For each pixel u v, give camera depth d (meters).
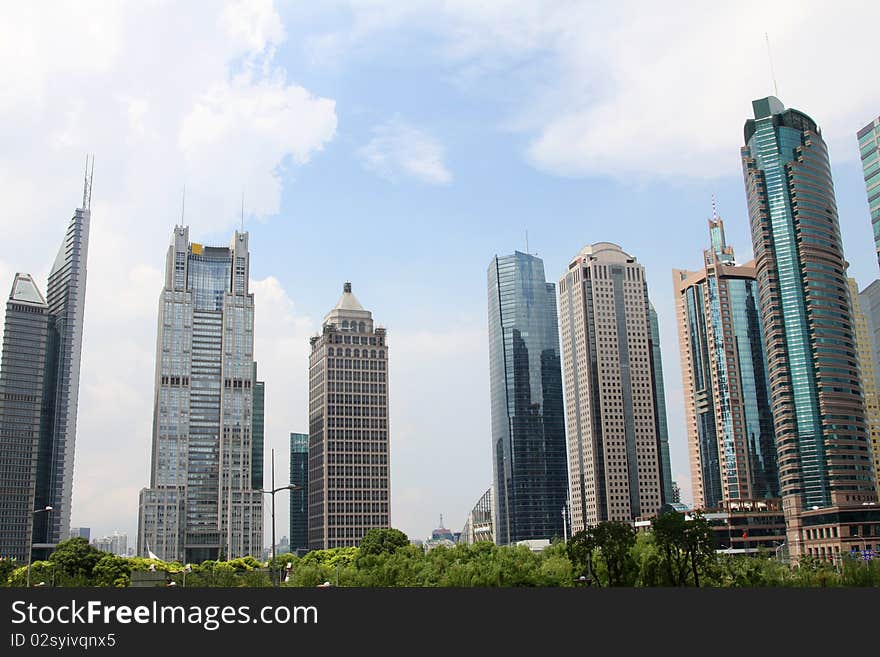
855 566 154.38
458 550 199.50
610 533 154.62
